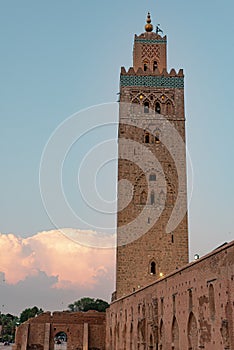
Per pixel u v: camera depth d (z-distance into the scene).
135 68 106.06
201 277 45.97
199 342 45.66
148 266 91.69
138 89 102.25
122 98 101.69
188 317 49.56
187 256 92.44
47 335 109.00
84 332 109.69
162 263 92.00
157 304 62.84
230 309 38.41
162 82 102.88
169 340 56.56
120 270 91.50
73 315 112.56
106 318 107.44
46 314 112.00
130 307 78.62
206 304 44.16
